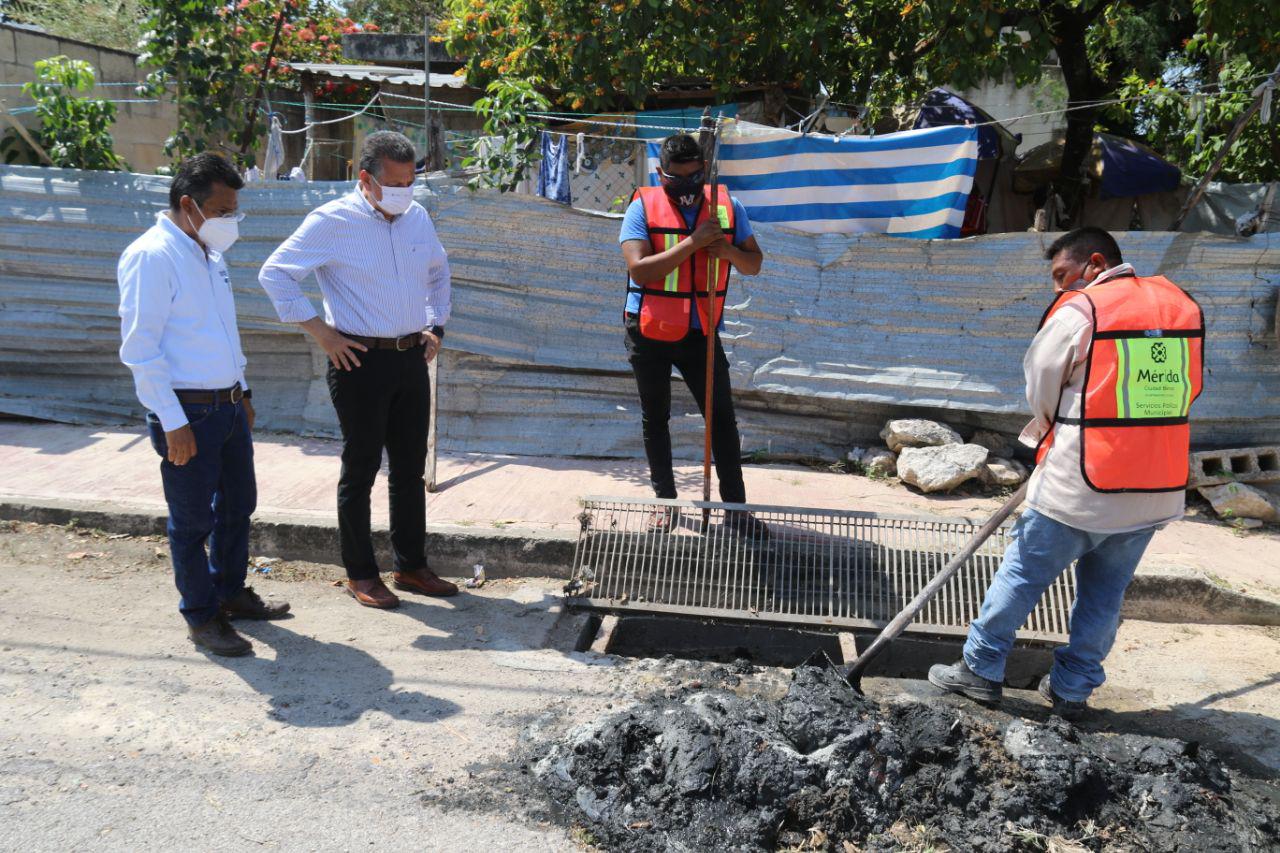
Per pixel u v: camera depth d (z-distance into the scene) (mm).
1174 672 3922
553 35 8625
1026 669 4074
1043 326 3227
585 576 4316
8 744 2975
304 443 6145
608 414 6090
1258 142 7992
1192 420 5578
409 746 3086
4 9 12000
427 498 5176
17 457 5656
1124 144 9484
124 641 3746
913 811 2875
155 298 3291
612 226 5898
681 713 3158
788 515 4320
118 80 9352
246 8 7531
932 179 5762
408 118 10578
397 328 3918
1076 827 2842
